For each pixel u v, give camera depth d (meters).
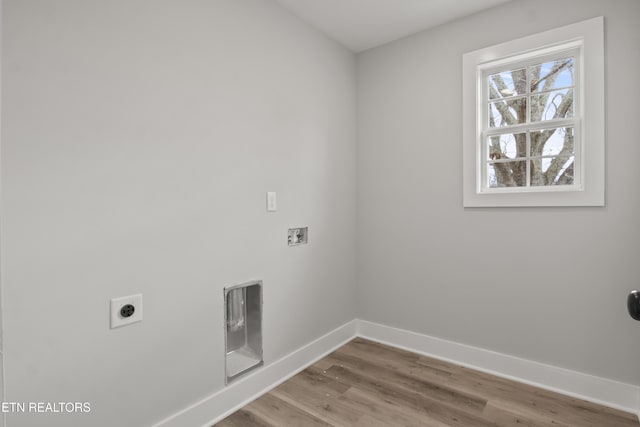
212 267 1.73
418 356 2.46
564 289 1.97
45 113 1.18
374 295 2.77
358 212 2.85
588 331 1.91
